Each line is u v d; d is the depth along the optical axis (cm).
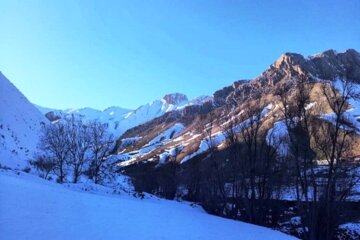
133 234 1277
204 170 4669
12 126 5884
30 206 1347
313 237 2536
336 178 2645
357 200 2983
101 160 5866
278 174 3356
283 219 3266
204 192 4169
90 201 1806
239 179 3444
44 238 1038
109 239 1151
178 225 1659
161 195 6028
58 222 1222
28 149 5541
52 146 5606
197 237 1456
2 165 3619
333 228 2562
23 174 2797
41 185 1991
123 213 1669
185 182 6191
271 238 1822
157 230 1428
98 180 5659
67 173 5538
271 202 3281
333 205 2567
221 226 1947
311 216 2588
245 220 3275
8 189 1562
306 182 2659
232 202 3512
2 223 1090
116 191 3634
